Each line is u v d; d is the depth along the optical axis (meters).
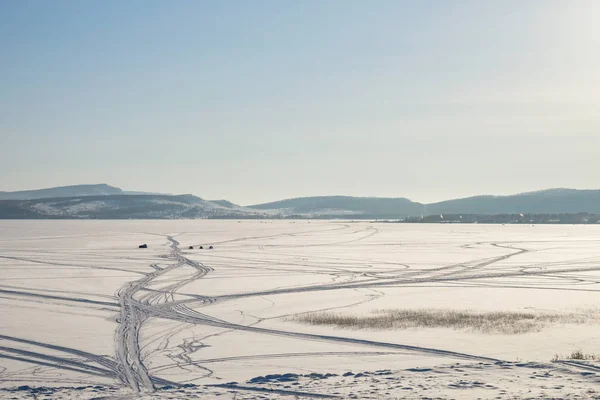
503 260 83.50
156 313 39.69
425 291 51.19
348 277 61.94
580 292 50.38
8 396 18.86
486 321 35.91
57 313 39.59
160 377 23.95
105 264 76.31
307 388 18.39
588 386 17.22
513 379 18.52
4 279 58.88
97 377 24.05
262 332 33.03
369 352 28.05
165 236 159.62
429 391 17.02
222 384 19.97
